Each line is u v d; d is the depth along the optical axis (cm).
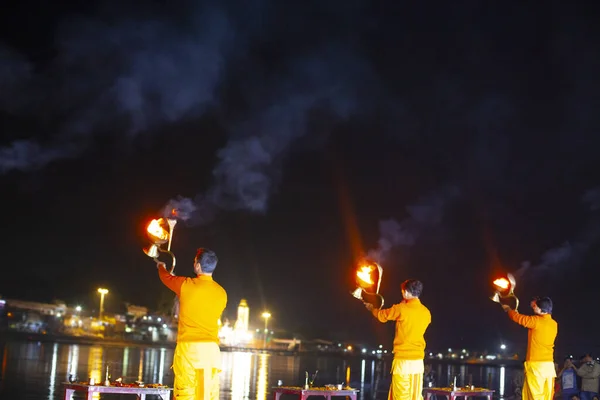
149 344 8375
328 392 1429
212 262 880
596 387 1733
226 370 3606
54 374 2659
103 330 10181
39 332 8631
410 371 1070
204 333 848
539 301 1202
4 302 9688
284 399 2158
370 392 2533
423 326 1089
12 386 2086
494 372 5788
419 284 1102
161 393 1257
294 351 9412
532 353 1187
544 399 1178
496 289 1238
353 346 9944
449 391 1550
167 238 888
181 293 852
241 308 12038
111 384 1267
